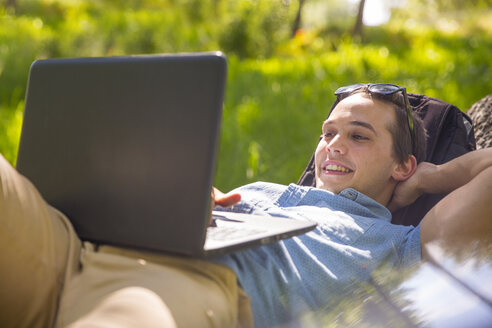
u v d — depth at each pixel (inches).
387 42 693.3
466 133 83.1
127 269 41.1
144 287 38.9
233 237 44.6
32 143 49.7
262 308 50.1
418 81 286.2
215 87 40.6
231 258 48.7
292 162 169.3
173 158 41.5
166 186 41.6
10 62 314.7
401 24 769.6
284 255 52.7
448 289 43.5
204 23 597.9
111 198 44.4
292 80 282.5
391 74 310.0
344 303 50.3
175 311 38.6
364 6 700.7
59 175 47.6
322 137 79.6
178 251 40.7
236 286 45.5
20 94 260.8
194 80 41.4
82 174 46.1
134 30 453.1
